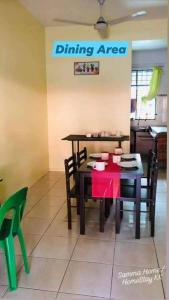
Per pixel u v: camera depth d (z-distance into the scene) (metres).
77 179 3.10
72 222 3.12
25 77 4.20
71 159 3.13
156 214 3.32
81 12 4.40
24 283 2.05
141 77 7.35
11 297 1.90
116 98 5.23
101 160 3.19
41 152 5.09
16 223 2.01
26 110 4.26
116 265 2.27
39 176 4.98
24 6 4.08
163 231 2.87
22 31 4.05
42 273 2.16
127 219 3.19
